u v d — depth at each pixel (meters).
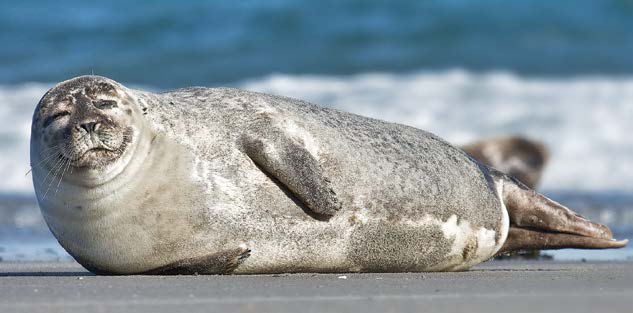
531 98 76.44
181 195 26.78
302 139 28.38
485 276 27.00
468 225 30.88
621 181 65.50
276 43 100.25
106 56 99.81
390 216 28.98
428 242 29.92
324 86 82.12
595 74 90.75
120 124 25.97
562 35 98.44
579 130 71.12
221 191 27.12
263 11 103.69
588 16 101.44
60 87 26.91
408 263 29.81
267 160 27.27
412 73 91.19
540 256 39.03
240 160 27.53
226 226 27.09
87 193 25.84
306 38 100.62
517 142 51.47
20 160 66.38
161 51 100.44
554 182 65.69
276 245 27.56
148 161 26.48
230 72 95.88
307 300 20.20
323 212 27.31
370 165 29.02
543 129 71.50
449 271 31.20
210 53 99.31
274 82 85.38
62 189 26.05
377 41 99.25
